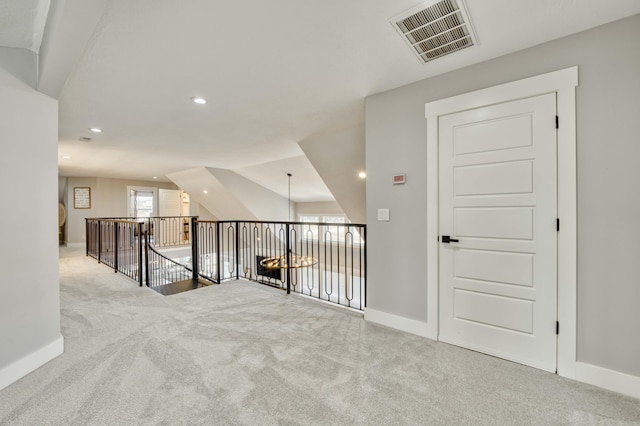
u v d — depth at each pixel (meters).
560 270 1.92
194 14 1.57
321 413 1.56
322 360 2.10
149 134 3.96
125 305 3.29
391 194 2.67
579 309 1.86
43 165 2.10
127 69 2.18
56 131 2.21
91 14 1.40
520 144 2.05
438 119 2.41
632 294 1.71
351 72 2.31
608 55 1.75
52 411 1.55
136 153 5.15
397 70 2.29
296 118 3.36
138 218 8.64
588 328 1.83
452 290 2.36
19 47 1.96
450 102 2.31
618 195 1.74
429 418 1.53
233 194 7.24
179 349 2.25
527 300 2.04
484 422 1.51
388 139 2.67
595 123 1.80
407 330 2.58
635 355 1.70
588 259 1.83
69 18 1.40
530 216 2.03
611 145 1.75
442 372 1.96
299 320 2.86
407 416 1.54
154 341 2.38
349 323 2.78
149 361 2.07
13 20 1.65
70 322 2.78
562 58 1.89
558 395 1.72
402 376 1.91
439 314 2.42
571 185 1.87
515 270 2.09
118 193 8.77
